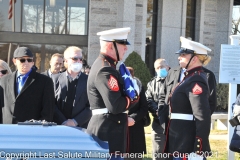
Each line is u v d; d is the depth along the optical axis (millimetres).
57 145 3887
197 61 5777
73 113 6617
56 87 6762
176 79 6559
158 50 20062
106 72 4949
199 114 5484
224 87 18188
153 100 7637
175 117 5766
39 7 18688
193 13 21156
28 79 6043
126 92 5062
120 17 18125
